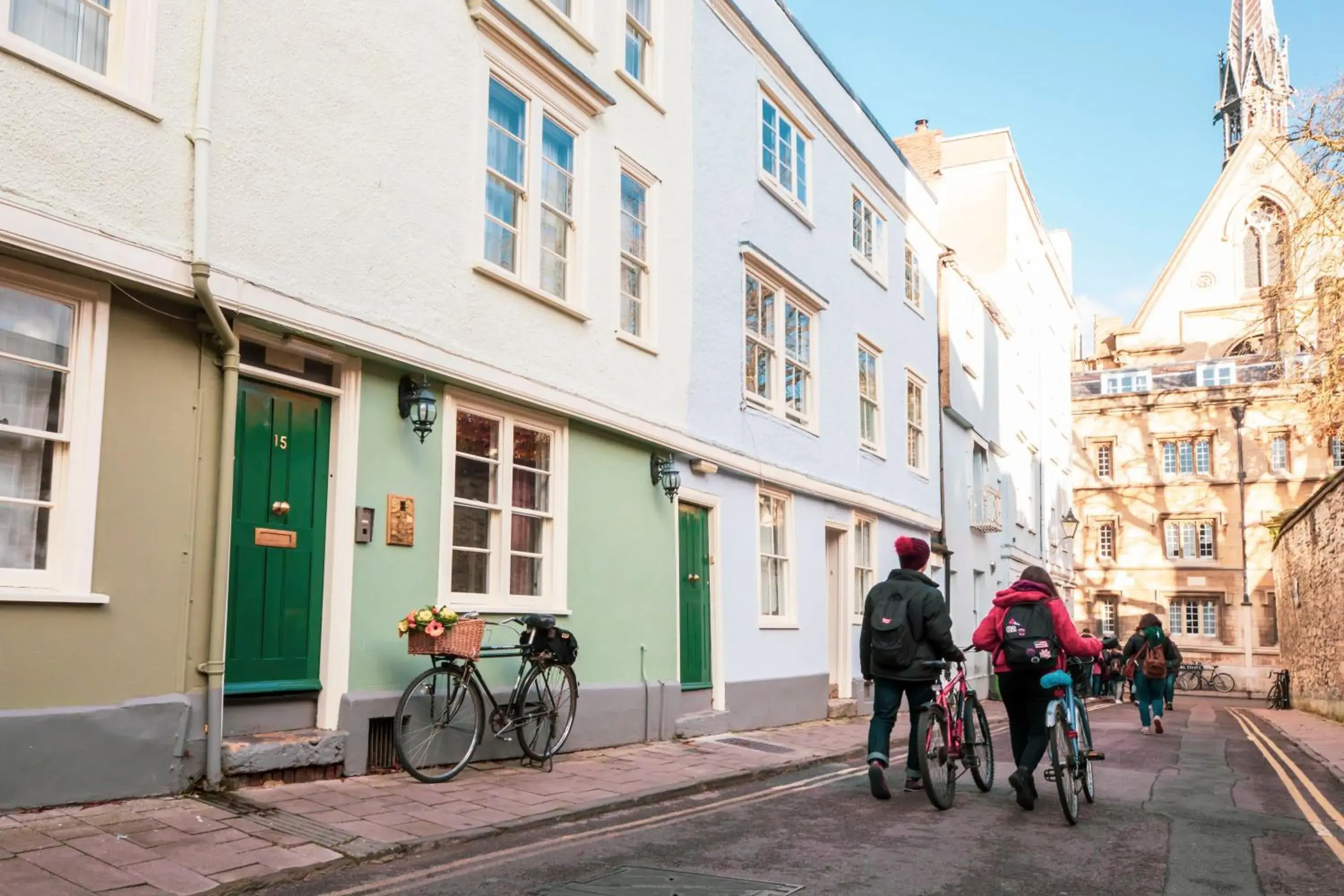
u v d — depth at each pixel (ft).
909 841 21.48
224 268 22.57
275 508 24.11
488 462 30.17
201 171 21.97
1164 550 159.33
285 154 24.17
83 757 19.63
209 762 21.58
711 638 40.88
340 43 25.81
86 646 19.94
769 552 46.78
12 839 17.46
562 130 34.04
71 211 19.75
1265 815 25.46
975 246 94.84
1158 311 188.96
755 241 46.39
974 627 77.56
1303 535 75.72
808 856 20.04
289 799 21.88
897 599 26.66
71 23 20.57
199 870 16.94
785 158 50.52
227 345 22.48
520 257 31.81
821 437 51.70
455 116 29.22
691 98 41.93
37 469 19.94
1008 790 28.63
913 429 66.95
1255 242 183.32
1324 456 151.94
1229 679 149.89
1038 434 108.99
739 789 28.30
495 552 30.17
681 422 39.42
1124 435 164.04
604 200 35.63
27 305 19.90
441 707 26.86
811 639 49.08
